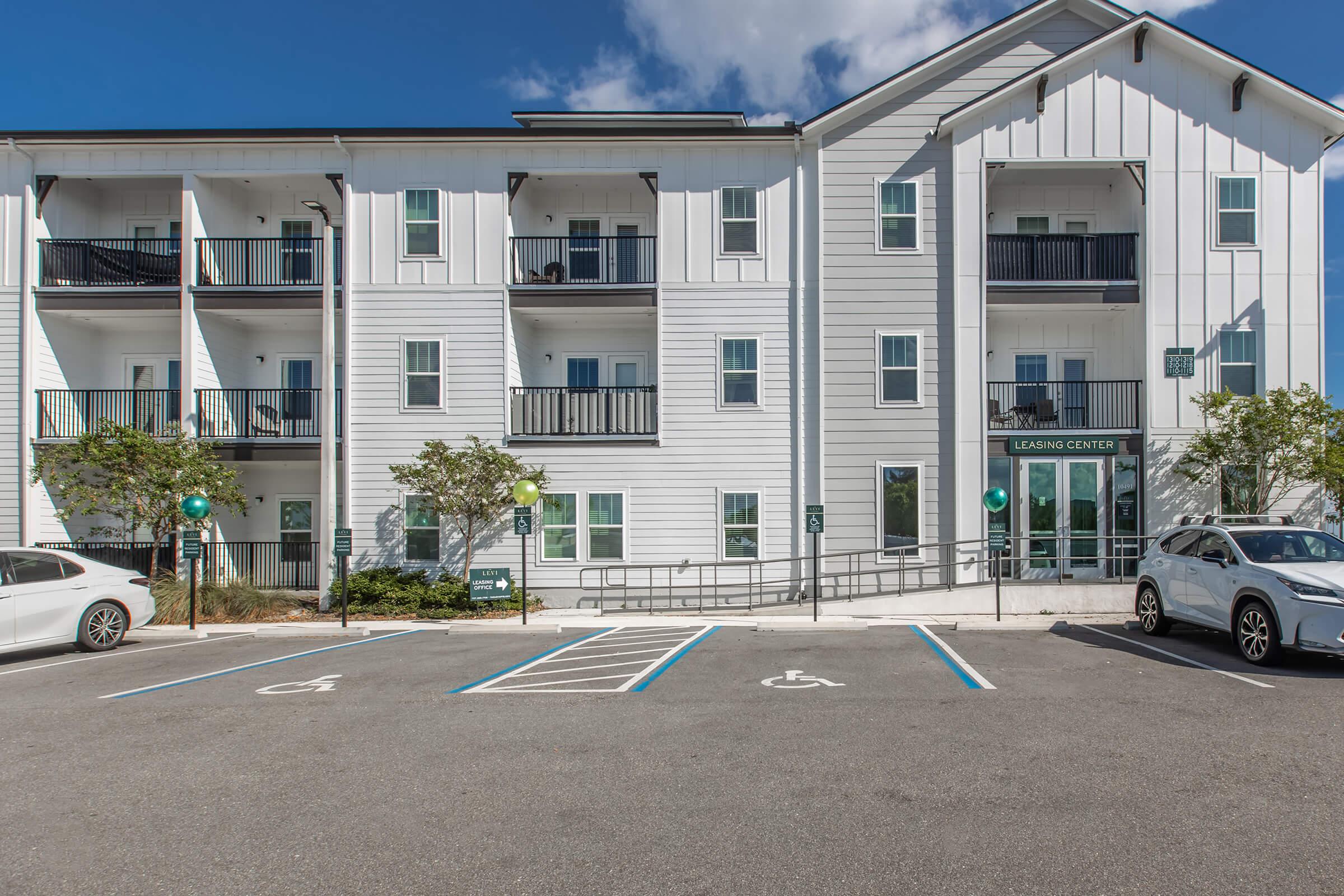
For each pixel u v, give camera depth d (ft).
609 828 13.99
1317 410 44.37
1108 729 19.94
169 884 12.07
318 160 53.31
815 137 52.19
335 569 51.26
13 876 12.38
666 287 52.54
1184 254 50.37
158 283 55.16
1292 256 50.31
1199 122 50.75
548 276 53.52
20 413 51.93
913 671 27.61
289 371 58.18
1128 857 12.64
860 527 51.13
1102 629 38.09
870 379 51.52
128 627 35.78
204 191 53.88
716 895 11.50
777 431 51.90
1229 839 13.26
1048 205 55.36
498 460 48.85
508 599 48.62
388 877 12.21
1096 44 50.29
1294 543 30.58
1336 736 19.22
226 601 45.21
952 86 52.31
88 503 52.26
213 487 47.70
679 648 33.40
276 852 13.20
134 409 52.54
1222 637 35.04
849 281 51.93
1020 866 12.33
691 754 18.16
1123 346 53.26
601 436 52.08
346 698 24.36
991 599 45.68
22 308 52.49
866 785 16.03
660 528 51.85
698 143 52.75
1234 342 50.14
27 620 32.12
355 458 52.37
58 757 18.56
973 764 17.22
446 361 52.49
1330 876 11.95
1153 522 49.73
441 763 17.78
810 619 43.86
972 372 50.90
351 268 52.90
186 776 17.15
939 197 51.80
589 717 21.66
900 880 11.91
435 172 53.26
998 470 51.31
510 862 12.66
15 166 53.21
